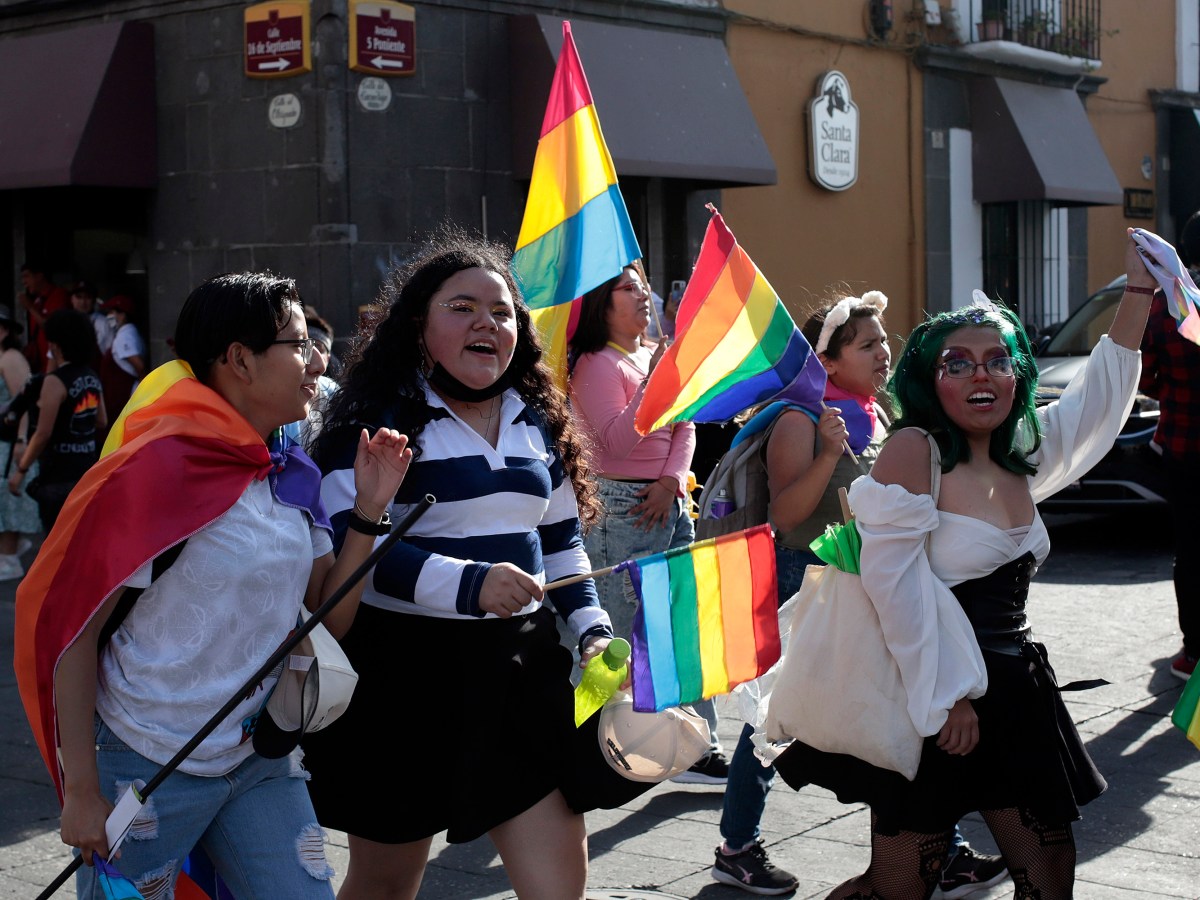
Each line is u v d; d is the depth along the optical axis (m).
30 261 12.56
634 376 4.80
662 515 4.81
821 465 3.81
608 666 2.95
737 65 12.91
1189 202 18.44
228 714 2.51
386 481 2.74
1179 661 6.14
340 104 10.31
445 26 10.77
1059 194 15.25
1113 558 9.13
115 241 11.81
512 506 3.00
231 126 10.80
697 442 6.71
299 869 2.63
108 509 2.42
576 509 3.29
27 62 11.48
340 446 2.93
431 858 4.32
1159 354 5.87
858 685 2.99
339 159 10.34
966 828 4.51
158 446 2.46
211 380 2.64
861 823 4.56
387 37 10.42
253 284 2.63
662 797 4.85
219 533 2.52
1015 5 15.42
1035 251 16.27
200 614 2.52
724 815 4.02
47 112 11.13
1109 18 17.27
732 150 11.95
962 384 3.00
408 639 2.92
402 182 10.64
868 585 2.95
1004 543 3.01
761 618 3.16
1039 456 3.25
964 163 15.36
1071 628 7.15
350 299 10.40
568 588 3.23
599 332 4.79
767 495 4.09
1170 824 4.47
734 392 3.96
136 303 11.74
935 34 14.84
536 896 2.88
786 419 3.95
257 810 2.63
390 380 2.98
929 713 2.90
